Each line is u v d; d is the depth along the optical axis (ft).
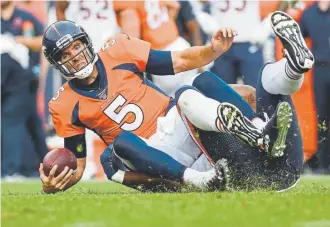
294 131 54.54
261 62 106.11
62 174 56.85
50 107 59.41
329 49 109.70
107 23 103.81
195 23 105.50
